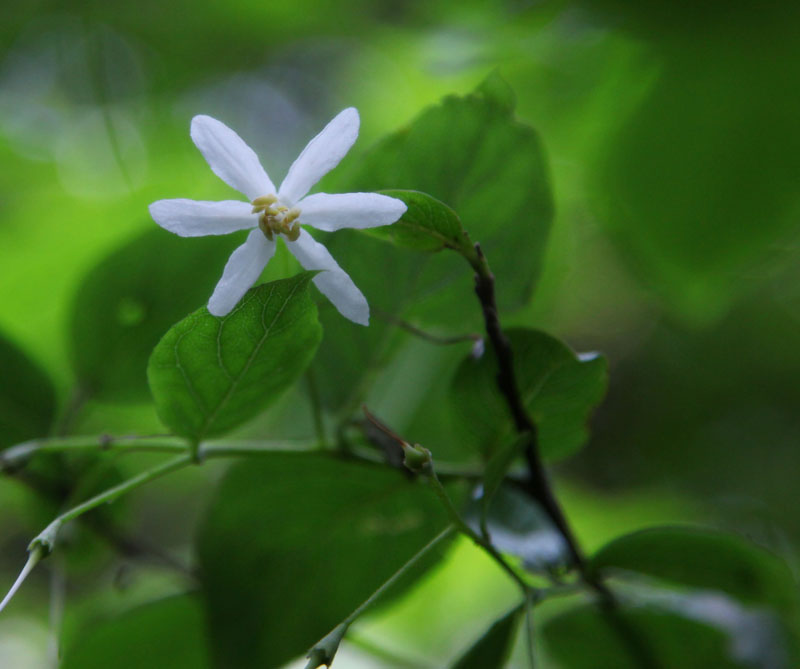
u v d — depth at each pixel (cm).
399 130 33
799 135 38
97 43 60
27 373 36
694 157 38
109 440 34
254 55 71
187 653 36
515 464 35
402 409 37
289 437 39
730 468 94
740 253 38
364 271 33
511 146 33
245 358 32
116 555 36
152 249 35
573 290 84
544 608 43
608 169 39
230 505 34
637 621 35
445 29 46
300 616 34
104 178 67
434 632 50
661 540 33
